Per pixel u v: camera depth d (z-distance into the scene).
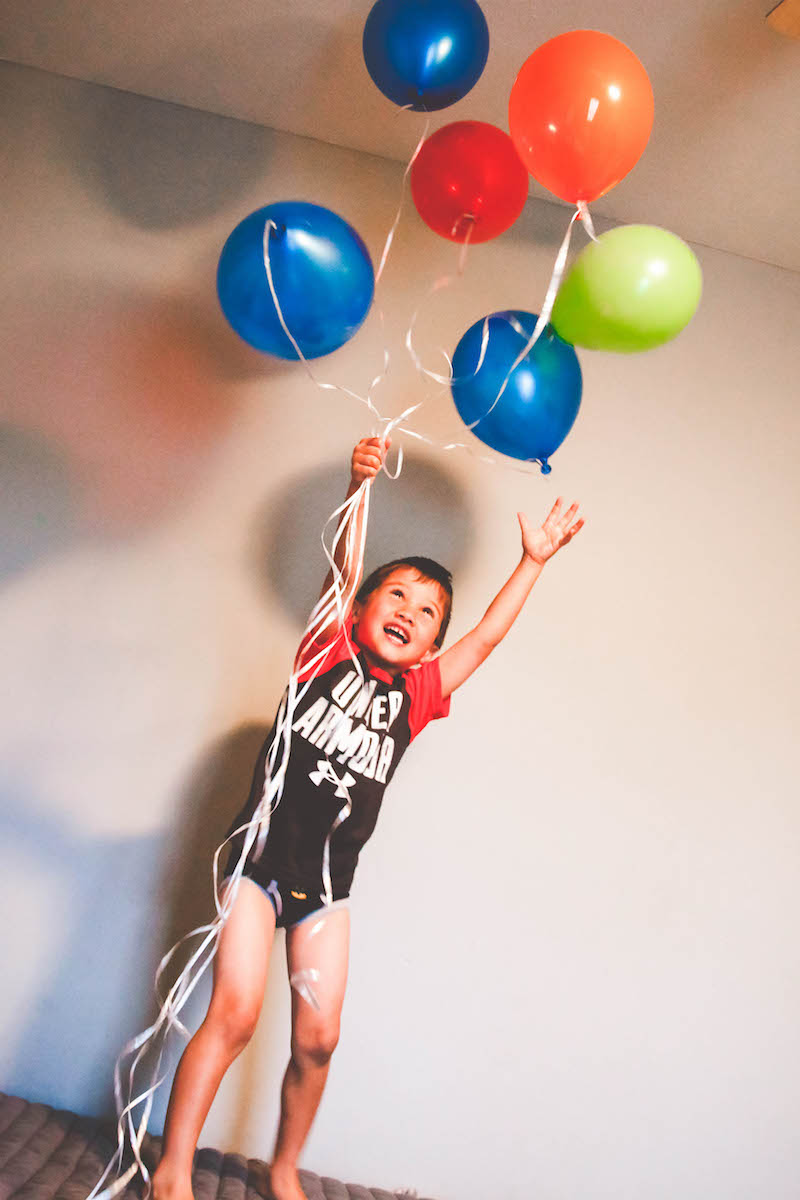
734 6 1.54
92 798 1.74
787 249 2.12
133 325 1.92
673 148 1.86
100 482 1.86
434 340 1.98
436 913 1.78
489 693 1.88
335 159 2.04
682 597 2.00
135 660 1.80
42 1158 1.40
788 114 1.72
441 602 1.69
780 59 1.62
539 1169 1.72
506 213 1.47
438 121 1.93
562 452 2.01
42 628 1.79
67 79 1.98
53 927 1.69
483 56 1.36
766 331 2.16
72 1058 1.65
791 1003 1.88
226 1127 1.63
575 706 1.91
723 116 1.75
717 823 1.92
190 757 1.77
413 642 1.64
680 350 2.11
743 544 2.06
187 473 1.88
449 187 1.44
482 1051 1.75
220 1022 1.34
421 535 1.90
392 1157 1.68
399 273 2.01
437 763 1.84
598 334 1.37
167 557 1.84
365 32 1.37
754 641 2.02
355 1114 1.69
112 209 1.96
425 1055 1.73
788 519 2.09
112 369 1.90
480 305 2.02
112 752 1.76
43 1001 1.67
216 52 1.83
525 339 1.45
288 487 1.89
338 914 1.48
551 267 2.06
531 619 1.93
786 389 2.15
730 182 1.93
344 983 1.45
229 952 1.38
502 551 1.93
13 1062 1.64
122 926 1.70
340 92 1.89
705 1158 1.78
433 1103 1.71
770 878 1.92
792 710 2.01
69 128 1.97
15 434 1.86
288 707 1.43
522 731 1.88
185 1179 1.28
